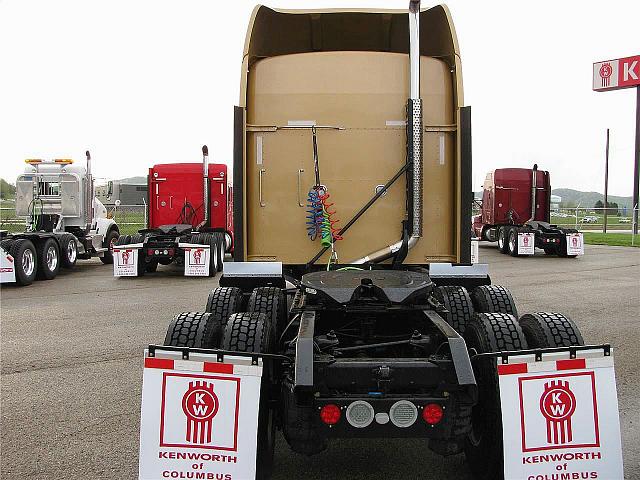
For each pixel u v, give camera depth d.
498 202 25.64
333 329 4.35
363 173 5.74
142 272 16.75
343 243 5.76
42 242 15.74
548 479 3.33
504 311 4.96
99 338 8.48
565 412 3.36
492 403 3.63
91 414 5.33
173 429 3.37
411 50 5.40
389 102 5.75
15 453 4.49
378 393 3.38
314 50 7.03
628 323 9.15
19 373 6.66
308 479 4.10
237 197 5.52
